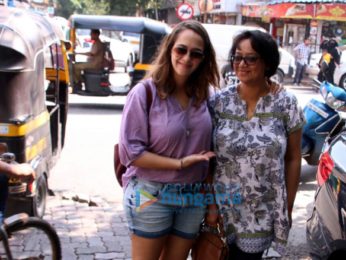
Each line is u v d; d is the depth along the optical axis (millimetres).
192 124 2523
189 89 2576
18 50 3762
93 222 4543
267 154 2551
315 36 20094
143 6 31484
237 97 2637
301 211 4930
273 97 2580
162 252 2789
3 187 2656
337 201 2641
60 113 6043
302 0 18125
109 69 10727
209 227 2771
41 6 29234
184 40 2445
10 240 2775
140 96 2455
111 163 6562
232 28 11656
